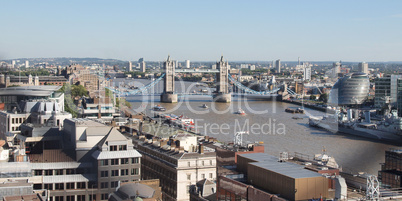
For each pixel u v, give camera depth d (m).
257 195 88.69
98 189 162.88
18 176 151.00
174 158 187.75
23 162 154.62
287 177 86.50
